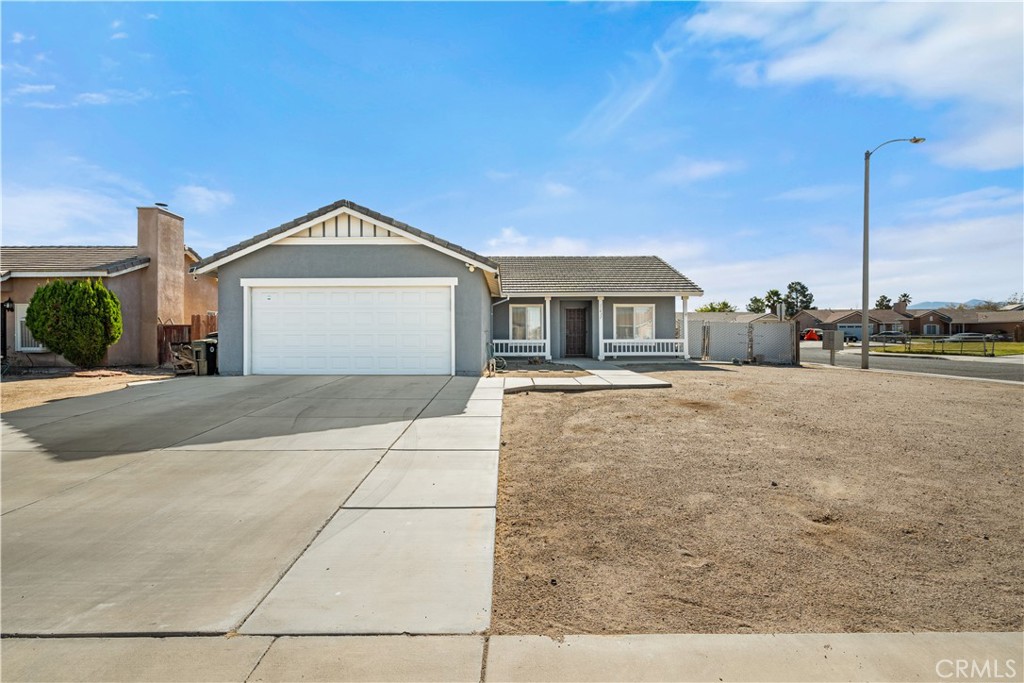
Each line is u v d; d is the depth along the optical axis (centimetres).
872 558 345
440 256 1179
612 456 560
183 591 298
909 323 6375
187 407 789
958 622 276
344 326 1177
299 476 487
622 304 1950
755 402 874
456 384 1017
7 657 244
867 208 1638
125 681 229
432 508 414
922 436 646
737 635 262
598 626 270
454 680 229
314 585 304
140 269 1614
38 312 1371
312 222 1162
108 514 403
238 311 1179
